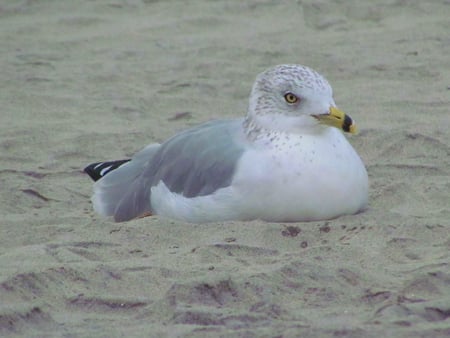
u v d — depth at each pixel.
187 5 22.34
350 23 21.08
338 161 11.56
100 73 18.78
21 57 19.73
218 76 18.45
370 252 10.84
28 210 12.90
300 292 9.97
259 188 11.45
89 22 21.62
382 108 16.47
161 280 10.29
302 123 11.59
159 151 12.48
